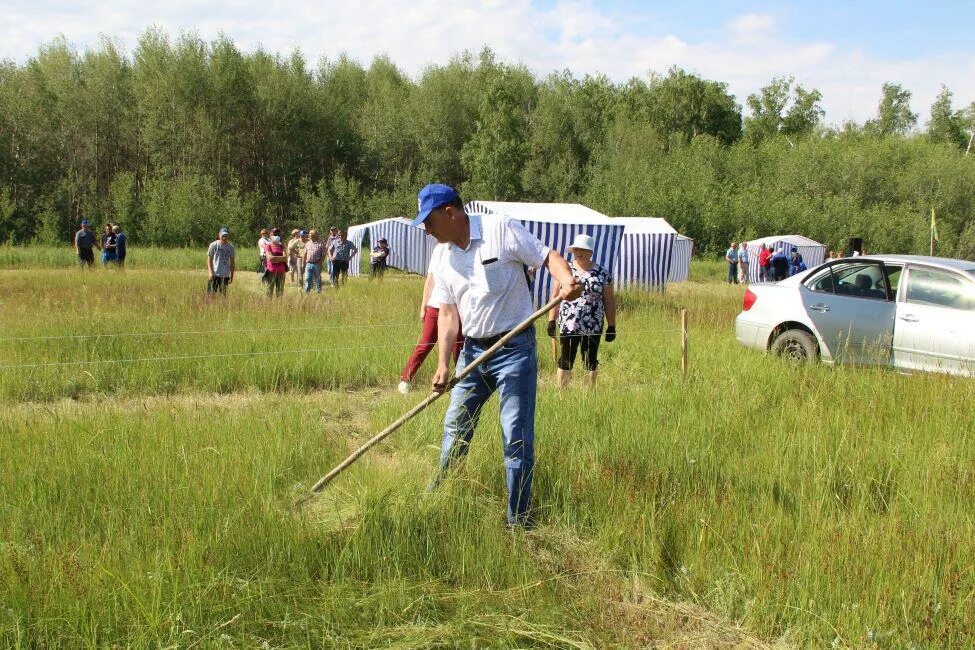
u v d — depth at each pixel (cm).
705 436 558
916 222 5228
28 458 459
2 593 316
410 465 483
